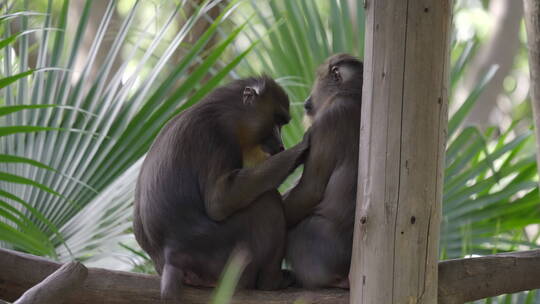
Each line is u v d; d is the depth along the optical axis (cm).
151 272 1015
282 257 753
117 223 865
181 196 734
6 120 877
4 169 830
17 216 807
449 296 717
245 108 798
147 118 909
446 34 643
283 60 1124
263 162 742
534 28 708
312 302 718
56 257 758
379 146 639
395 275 634
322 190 761
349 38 1145
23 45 913
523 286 750
